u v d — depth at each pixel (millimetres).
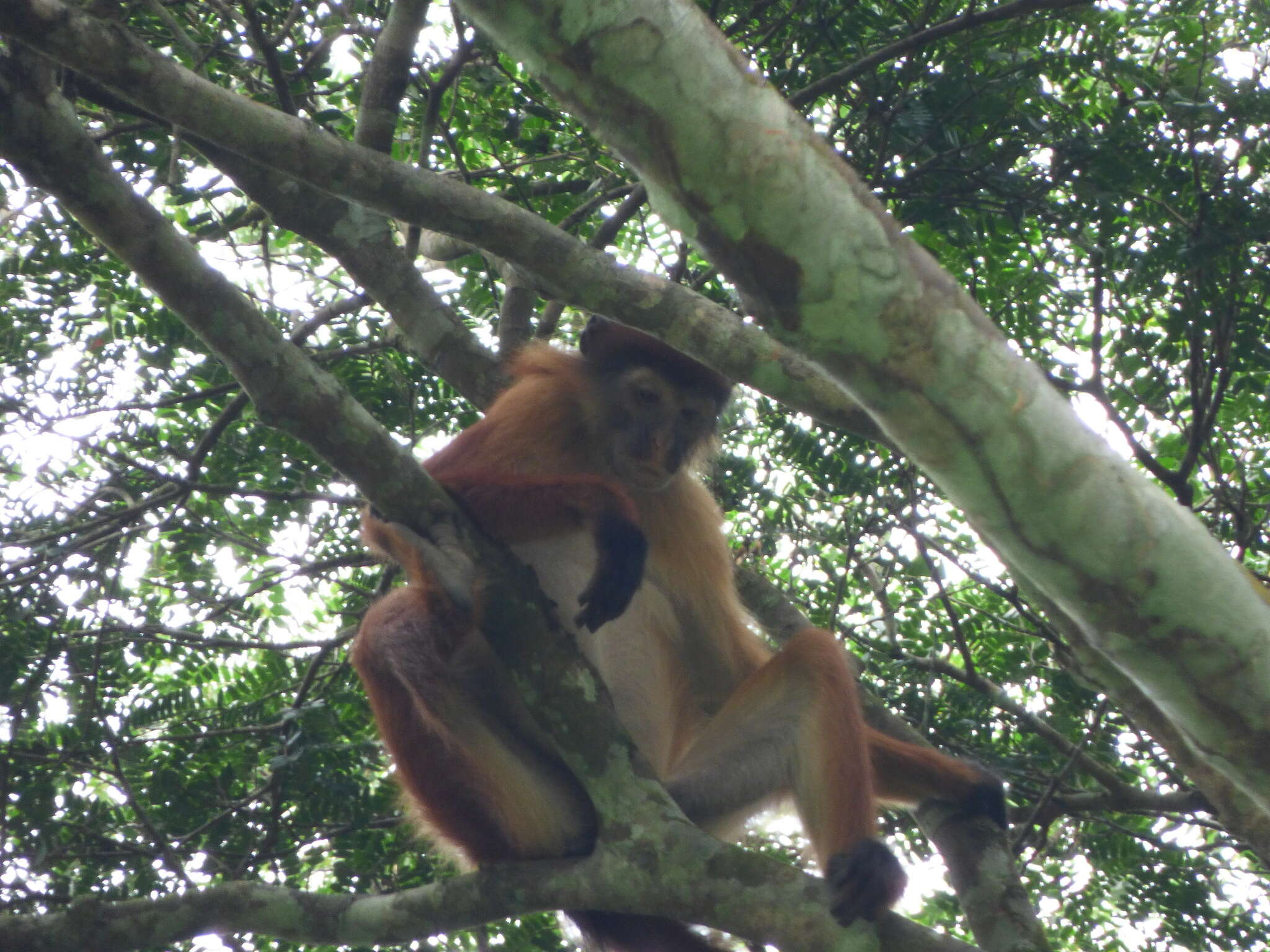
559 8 4832
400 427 14125
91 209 7223
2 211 13133
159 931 7824
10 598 12414
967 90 12852
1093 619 5285
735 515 14133
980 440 5059
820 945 7016
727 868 7270
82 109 12922
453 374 11688
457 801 9109
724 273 5145
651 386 11164
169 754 12797
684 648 11375
